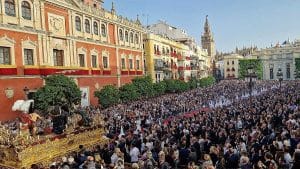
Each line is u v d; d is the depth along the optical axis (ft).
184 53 280.51
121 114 100.37
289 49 459.32
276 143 47.06
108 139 70.54
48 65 110.73
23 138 50.49
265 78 476.95
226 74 477.36
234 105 116.57
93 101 136.77
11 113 96.17
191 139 53.67
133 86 145.69
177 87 205.16
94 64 140.56
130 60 174.29
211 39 596.70
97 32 144.36
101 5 178.40
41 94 90.43
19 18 101.30
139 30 183.73
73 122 64.44
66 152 57.31
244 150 43.88
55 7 117.19
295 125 61.77
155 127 68.39
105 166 45.39
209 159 40.01
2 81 93.91
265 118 72.43
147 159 43.96
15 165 49.21
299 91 172.24
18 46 100.63
